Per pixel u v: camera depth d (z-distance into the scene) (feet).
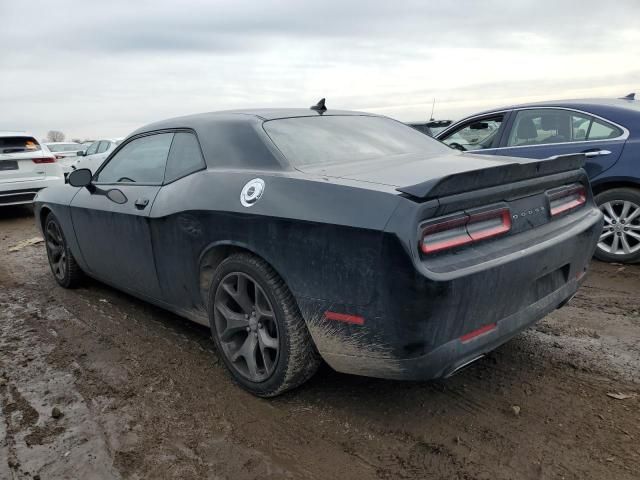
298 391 9.64
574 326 12.26
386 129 12.11
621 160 16.19
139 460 7.89
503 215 8.10
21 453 8.18
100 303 15.02
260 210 8.60
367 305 7.39
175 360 11.14
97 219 13.12
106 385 10.19
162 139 11.94
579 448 7.79
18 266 20.13
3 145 30.86
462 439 8.09
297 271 8.12
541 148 17.87
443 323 7.16
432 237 7.18
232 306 9.83
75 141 84.89
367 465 7.61
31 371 10.95
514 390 9.44
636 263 16.69
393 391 9.53
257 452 7.99
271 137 9.89
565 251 8.87
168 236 10.70
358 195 7.63
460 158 10.39
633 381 9.64
